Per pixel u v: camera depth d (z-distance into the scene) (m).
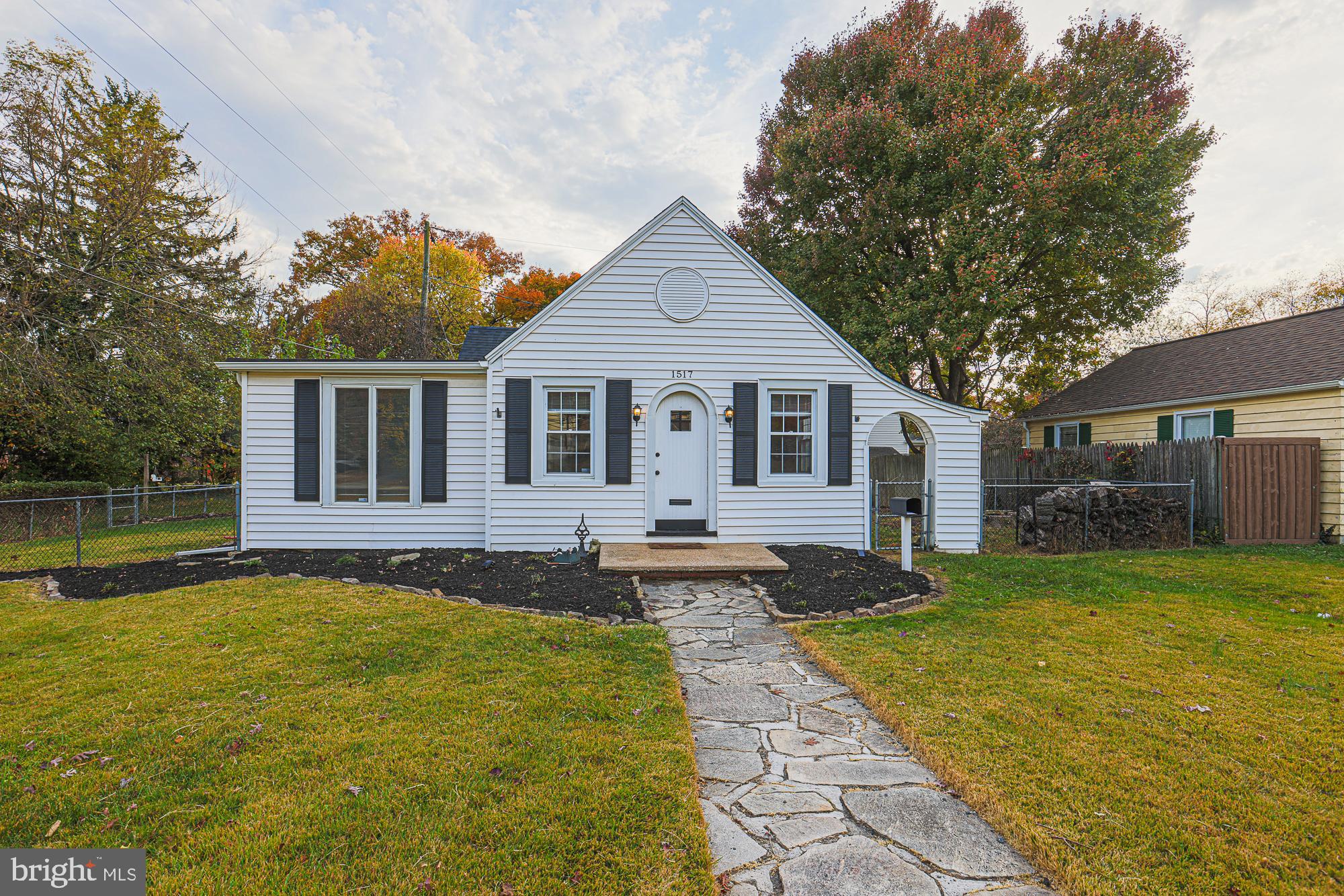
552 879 2.09
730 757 3.11
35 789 2.62
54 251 12.96
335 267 28.11
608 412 8.55
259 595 5.93
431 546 8.65
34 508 12.71
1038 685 3.84
